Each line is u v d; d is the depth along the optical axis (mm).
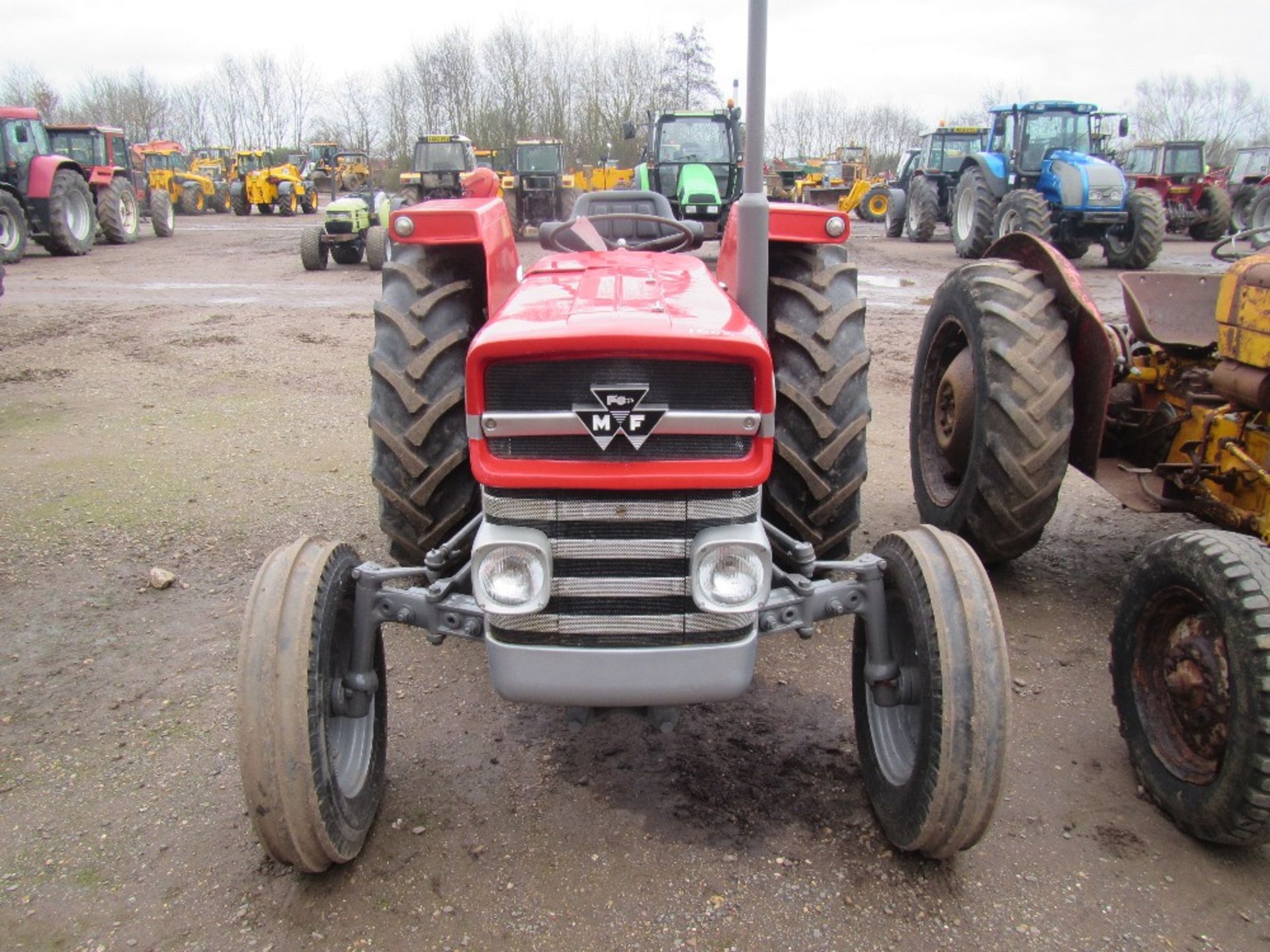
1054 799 2770
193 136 59344
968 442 3977
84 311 10844
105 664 3467
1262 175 20969
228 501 5004
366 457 5758
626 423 2146
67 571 4176
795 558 2557
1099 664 3480
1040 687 3334
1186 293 3949
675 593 2268
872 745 2623
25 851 2545
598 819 2660
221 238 21750
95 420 6480
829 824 2637
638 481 2168
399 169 41469
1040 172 14992
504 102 44562
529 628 2295
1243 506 3453
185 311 10961
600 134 42469
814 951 2217
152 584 4039
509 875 2451
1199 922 2322
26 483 5238
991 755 2188
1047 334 3549
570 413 2148
